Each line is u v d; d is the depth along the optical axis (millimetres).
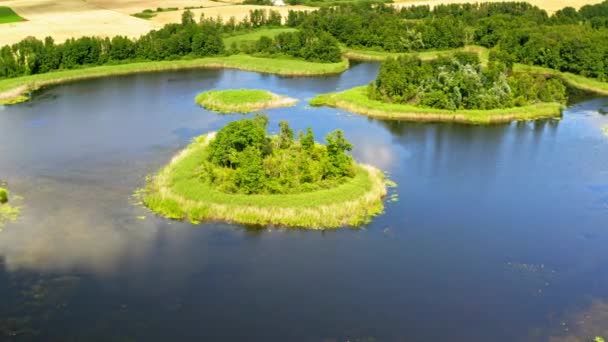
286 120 100688
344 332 46062
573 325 47469
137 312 47688
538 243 60344
